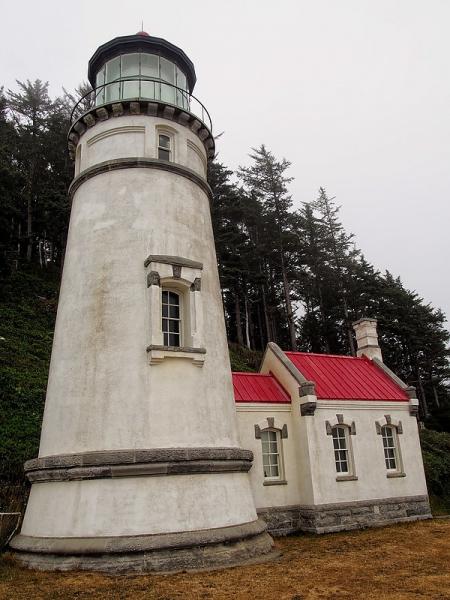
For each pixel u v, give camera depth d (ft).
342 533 56.29
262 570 35.65
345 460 62.85
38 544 36.58
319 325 175.42
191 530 36.70
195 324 43.91
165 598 28.35
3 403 73.51
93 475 37.22
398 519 63.00
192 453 39.01
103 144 51.39
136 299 43.32
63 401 41.81
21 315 106.63
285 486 59.06
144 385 40.34
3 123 147.02
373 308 171.53
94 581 31.89
